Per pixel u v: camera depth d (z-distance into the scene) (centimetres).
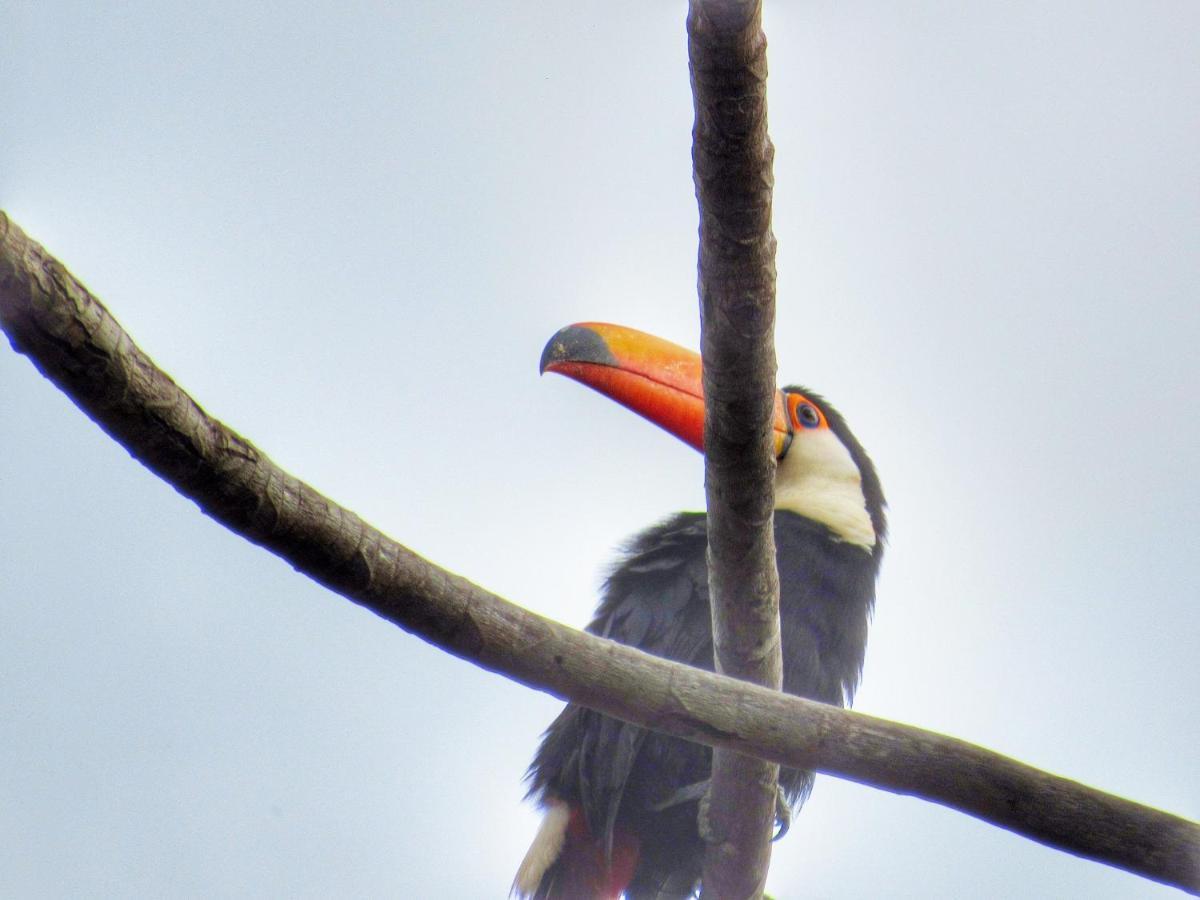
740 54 752
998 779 827
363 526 755
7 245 618
